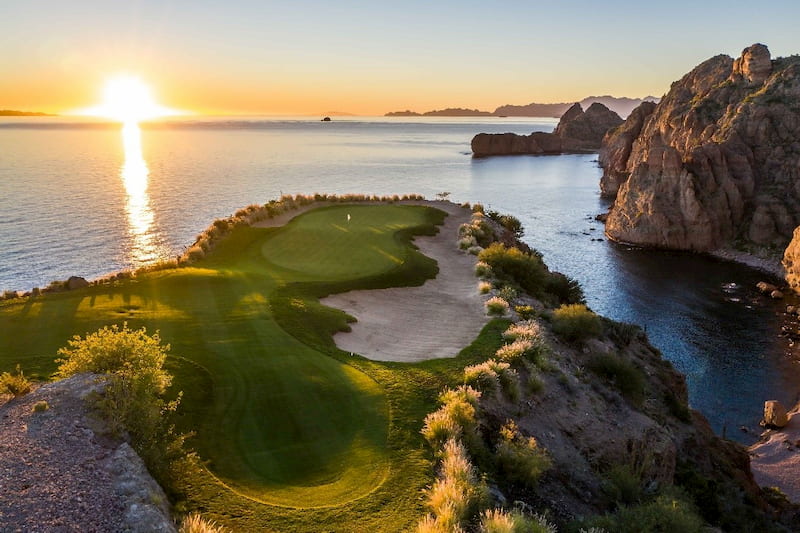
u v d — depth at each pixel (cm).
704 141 11438
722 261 8594
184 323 2350
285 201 5766
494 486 1481
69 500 1043
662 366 3484
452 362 2273
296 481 1373
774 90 10950
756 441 4012
